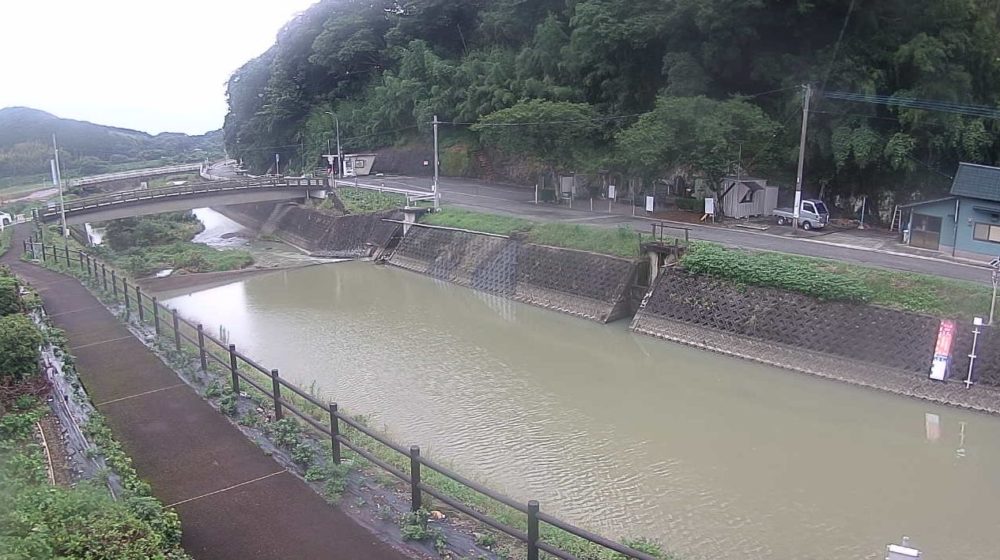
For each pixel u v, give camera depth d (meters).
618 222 35.97
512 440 17.66
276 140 83.81
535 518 7.87
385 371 22.92
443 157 61.62
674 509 14.35
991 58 34.44
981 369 19.42
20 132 126.69
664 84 44.19
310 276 39.88
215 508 10.00
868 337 21.64
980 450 17.06
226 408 13.66
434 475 12.20
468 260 37.25
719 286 25.53
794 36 38.59
